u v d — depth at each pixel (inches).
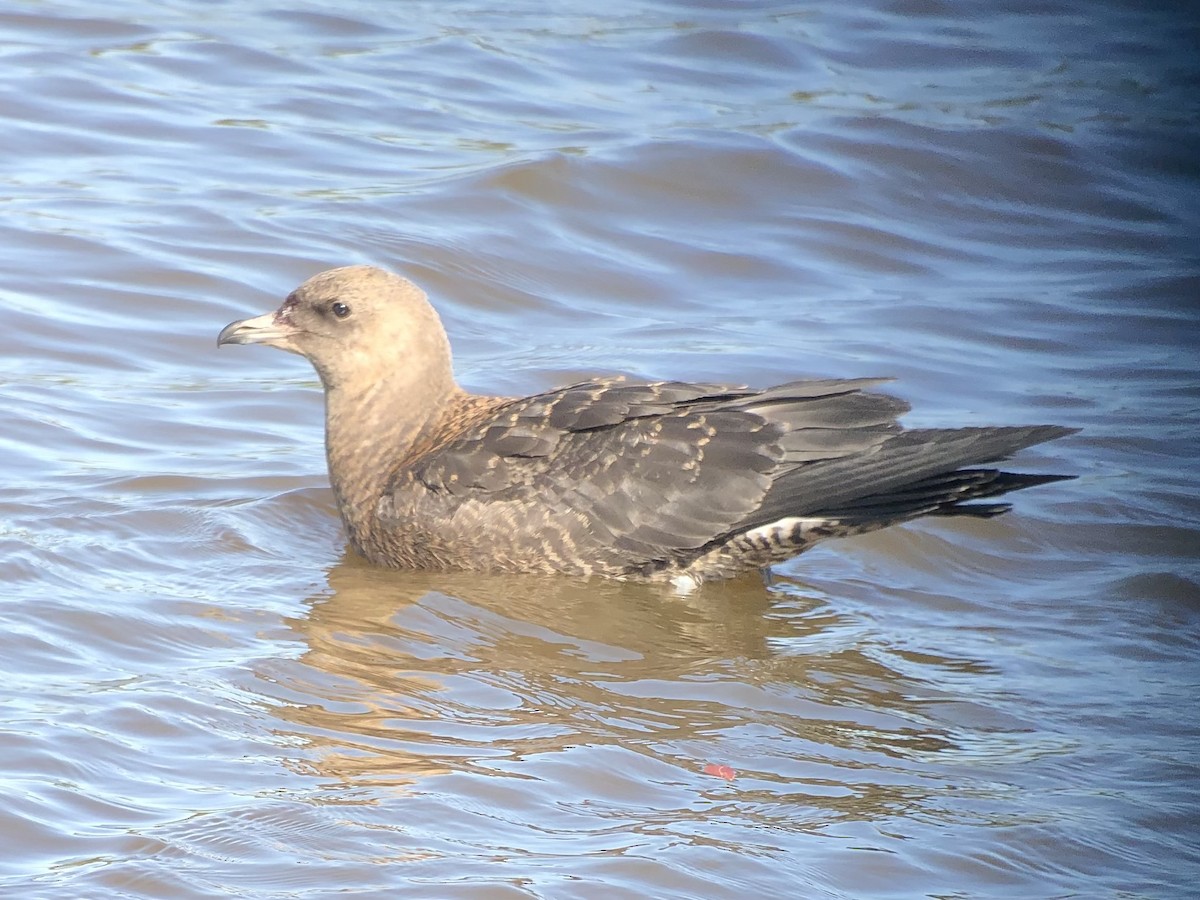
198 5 911.0
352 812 346.0
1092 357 653.3
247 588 461.7
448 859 330.0
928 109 859.4
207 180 717.3
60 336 593.3
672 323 659.4
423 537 489.7
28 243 643.5
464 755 375.2
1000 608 481.1
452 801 353.1
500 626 454.9
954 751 393.1
